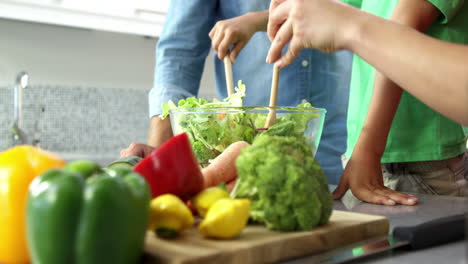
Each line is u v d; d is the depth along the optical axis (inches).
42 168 19.4
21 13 101.3
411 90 28.6
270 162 22.5
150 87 132.0
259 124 35.0
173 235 21.0
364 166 38.6
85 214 16.1
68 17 106.4
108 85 125.6
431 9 39.9
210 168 30.3
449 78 26.9
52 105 118.6
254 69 65.4
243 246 19.9
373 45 29.0
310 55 64.5
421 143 45.4
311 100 66.1
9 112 114.0
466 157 50.5
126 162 30.6
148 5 112.7
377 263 19.8
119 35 126.0
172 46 61.8
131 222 16.9
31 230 16.4
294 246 21.4
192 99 40.4
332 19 30.6
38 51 116.0
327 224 24.2
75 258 16.4
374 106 40.3
